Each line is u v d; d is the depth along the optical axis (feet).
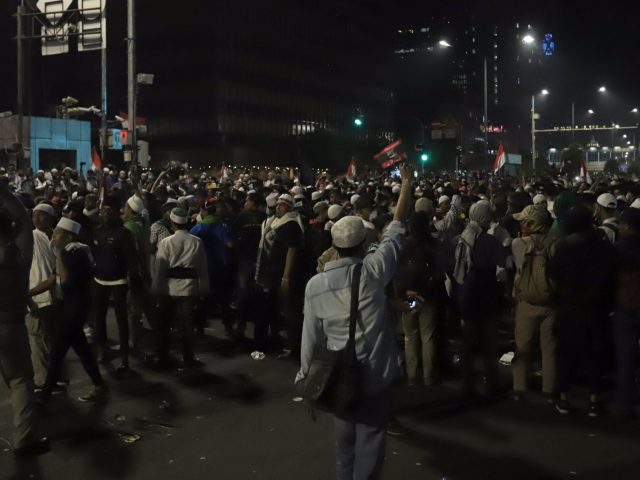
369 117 377.09
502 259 22.11
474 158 268.62
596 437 19.17
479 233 22.43
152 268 31.94
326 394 13.20
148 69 269.03
